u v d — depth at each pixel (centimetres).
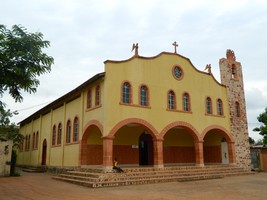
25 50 943
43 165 2852
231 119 2514
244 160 2491
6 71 922
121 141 2231
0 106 968
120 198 1095
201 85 2370
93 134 2136
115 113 1795
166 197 1119
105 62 1847
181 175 1867
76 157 2130
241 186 1495
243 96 2684
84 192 1269
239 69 2752
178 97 2178
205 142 2752
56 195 1179
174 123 2089
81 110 2123
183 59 2300
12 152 2281
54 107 2784
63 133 2444
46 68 977
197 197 1122
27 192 1278
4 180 1861
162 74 2119
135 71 1969
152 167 1941
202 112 2309
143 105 1953
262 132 2972
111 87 1820
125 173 1689
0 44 861
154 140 1953
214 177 1950
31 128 3516
